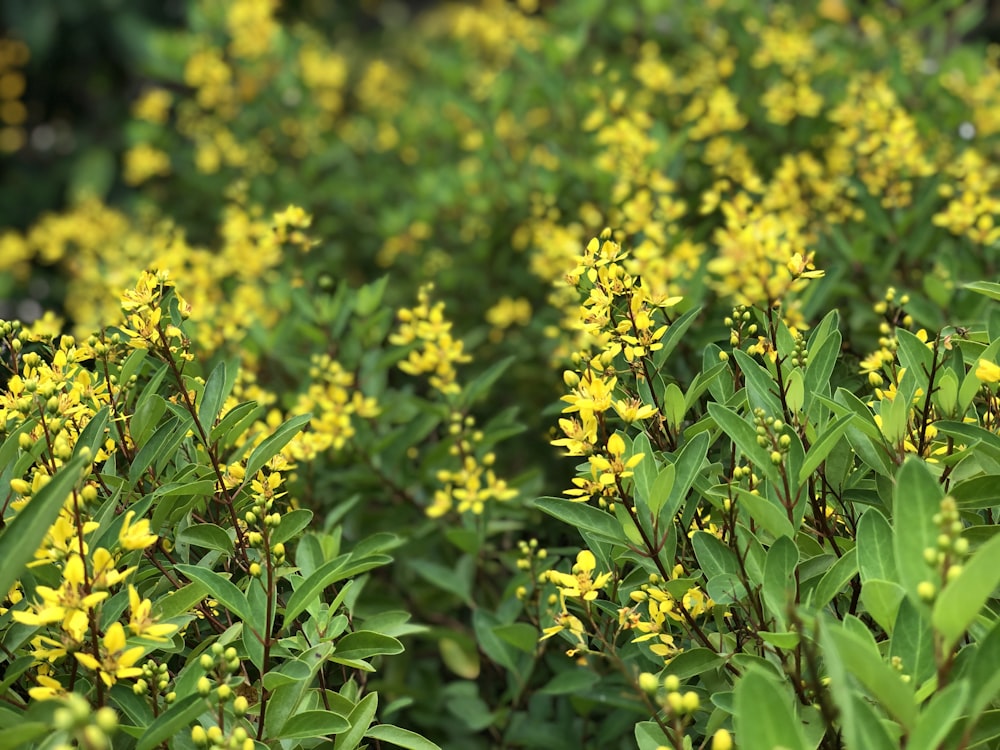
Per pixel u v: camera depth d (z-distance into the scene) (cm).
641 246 90
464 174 131
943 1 130
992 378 70
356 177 158
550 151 119
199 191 164
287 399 94
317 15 252
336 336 96
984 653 64
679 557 77
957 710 61
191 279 102
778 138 120
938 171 101
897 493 65
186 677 70
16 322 78
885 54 130
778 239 89
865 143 99
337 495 94
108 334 85
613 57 150
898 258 98
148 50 209
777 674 71
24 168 237
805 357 76
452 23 213
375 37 266
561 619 73
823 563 73
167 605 72
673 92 130
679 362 91
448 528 90
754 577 73
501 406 110
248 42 156
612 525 74
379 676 93
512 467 105
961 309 90
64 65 238
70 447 75
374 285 97
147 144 165
